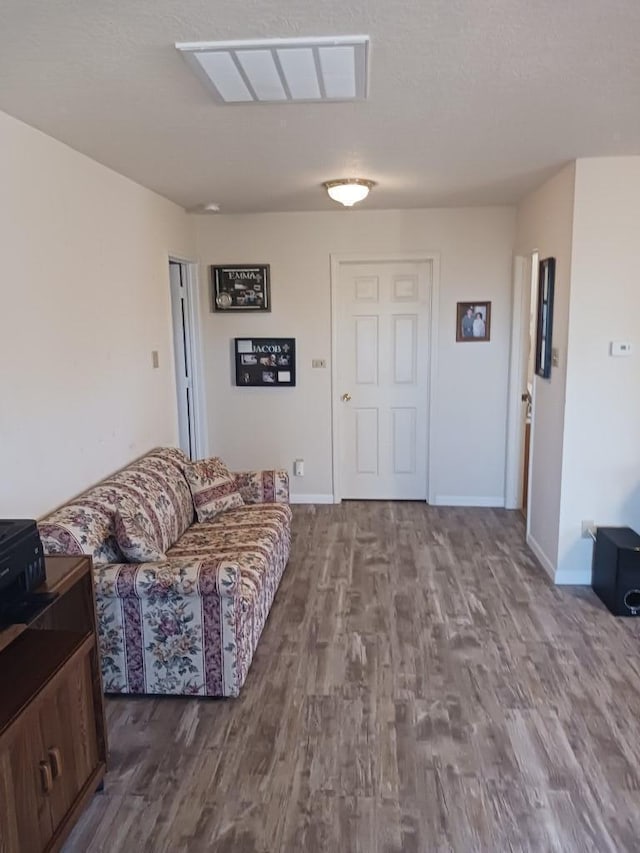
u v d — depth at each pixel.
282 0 1.55
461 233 4.94
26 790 1.72
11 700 1.73
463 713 2.55
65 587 1.94
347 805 2.08
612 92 2.26
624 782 2.17
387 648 3.06
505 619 3.34
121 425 3.54
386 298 5.17
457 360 5.11
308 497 5.45
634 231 3.38
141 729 2.48
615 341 3.49
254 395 5.32
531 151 3.16
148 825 2.01
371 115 2.51
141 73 2.03
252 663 2.93
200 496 3.79
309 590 3.72
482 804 2.07
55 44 1.80
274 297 5.16
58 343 2.82
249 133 2.74
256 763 2.29
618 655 2.98
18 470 2.51
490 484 5.28
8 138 2.43
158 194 4.16
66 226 2.89
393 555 4.26
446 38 1.78
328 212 5.00
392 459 5.42
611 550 3.39
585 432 3.60
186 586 2.53
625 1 1.57
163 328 4.25
